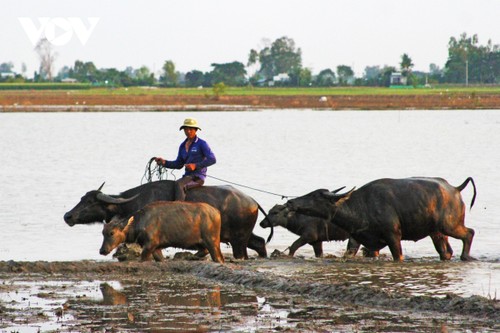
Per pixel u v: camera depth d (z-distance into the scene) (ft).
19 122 588.09
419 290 102.42
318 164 294.46
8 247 147.33
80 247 147.84
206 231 121.29
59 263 118.52
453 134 460.96
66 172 270.46
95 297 98.53
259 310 91.40
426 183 135.74
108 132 483.51
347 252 143.43
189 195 132.77
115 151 357.00
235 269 113.39
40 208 192.44
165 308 92.73
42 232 163.02
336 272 117.39
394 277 112.78
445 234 135.74
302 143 398.83
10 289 103.24
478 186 232.73
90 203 131.95
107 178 252.83
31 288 103.91
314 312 89.71
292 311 90.53
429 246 153.28
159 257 124.06
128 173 267.39
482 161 307.58
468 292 100.78
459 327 82.12
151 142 408.67
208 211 121.90
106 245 117.08
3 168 284.20
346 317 87.10
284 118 650.43
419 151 353.10
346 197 135.44
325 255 145.18
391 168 281.33
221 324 84.84
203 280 109.81
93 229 166.81
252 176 253.65
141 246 121.29
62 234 160.86
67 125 552.00
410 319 85.76
